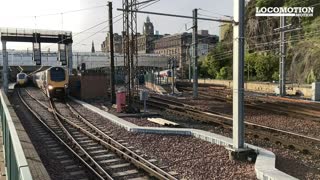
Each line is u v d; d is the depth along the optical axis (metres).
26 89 48.50
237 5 11.77
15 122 16.56
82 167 11.49
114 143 14.59
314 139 14.67
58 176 10.64
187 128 17.64
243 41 11.95
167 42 123.50
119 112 24.55
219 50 90.69
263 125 19.02
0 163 13.48
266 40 81.38
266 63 69.81
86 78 34.97
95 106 29.06
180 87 53.19
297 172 10.72
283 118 21.84
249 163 11.61
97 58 89.31
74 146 14.50
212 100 33.94
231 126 18.20
